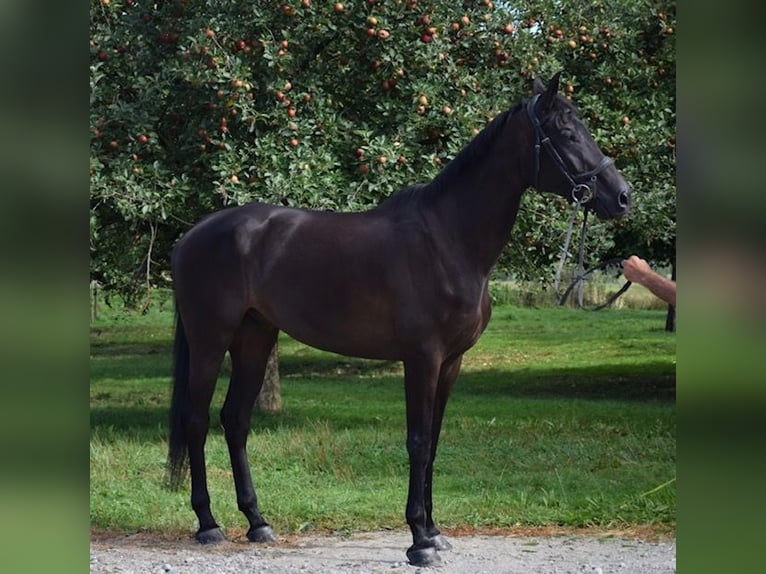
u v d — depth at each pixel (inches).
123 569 197.0
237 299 216.2
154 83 332.8
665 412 430.9
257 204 224.5
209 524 221.1
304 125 319.3
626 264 159.3
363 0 323.6
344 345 210.5
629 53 380.5
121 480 285.0
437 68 335.9
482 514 243.0
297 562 203.2
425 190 209.9
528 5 366.6
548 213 356.5
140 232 382.0
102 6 335.9
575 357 681.6
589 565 195.5
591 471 299.9
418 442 199.9
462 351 207.6
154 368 644.1
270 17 324.5
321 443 323.0
